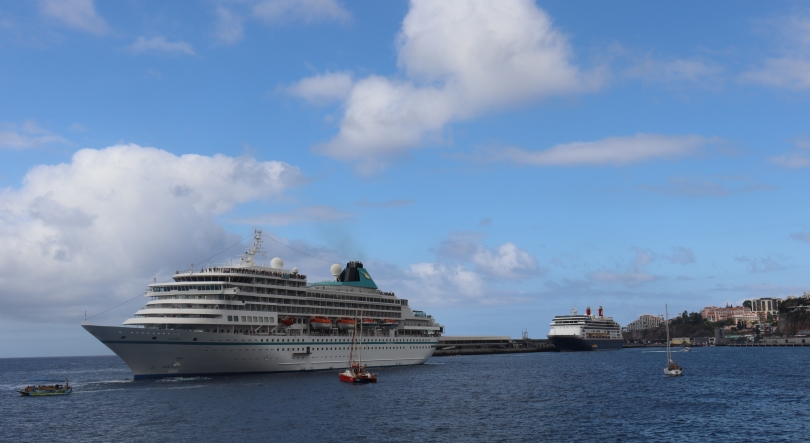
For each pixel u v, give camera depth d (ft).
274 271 443.73
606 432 238.27
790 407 298.76
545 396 336.90
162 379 385.91
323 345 453.58
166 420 256.73
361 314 497.05
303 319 455.22
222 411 275.39
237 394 326.24
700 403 311.68
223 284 398.83
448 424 251.19
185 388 349.00
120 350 363.15
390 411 279.49
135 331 361.71
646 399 326.44
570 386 390.83
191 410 277.85
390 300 532.32
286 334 427.74
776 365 613.52
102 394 336.08
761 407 298.56
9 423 260.83
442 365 599.57
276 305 428.15
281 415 266.36
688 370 543.39
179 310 379.14
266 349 411.95
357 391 345.31
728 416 272.72
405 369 513.04
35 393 353.10
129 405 294.05
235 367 402.93
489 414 274.57
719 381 428.97
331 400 309.22
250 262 438.81
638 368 563.89
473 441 222.48
